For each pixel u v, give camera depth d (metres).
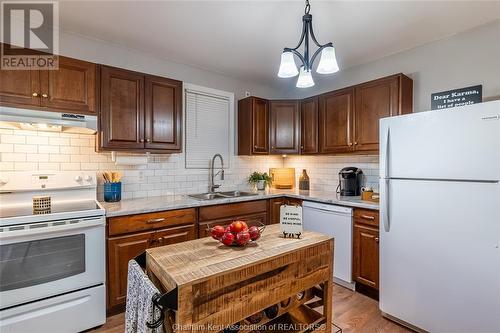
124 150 2.39
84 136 2.45
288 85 3.92
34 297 1.68
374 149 2.66
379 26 2.27
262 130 3.49
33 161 2.21
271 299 1.19
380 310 2.19
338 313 2.17
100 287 1.94
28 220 1.65
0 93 1.82
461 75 2.36
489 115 1.55
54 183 2.17
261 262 1.15
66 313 1.80
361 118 2.78
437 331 1.77
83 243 1.87
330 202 2.73
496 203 1.53
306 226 2.99
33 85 1.94
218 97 3.44
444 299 1.74
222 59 2.99
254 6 1.99
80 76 2.14
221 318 1.03
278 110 3.52
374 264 2.36
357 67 3.16
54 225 1.73
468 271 1.63
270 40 2.53
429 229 1.80
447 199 1.72
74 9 2.03
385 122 2.05
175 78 3.04
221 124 3.47
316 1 1.91
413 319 1.90
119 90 2.35
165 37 2.48
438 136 1.75
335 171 3.41
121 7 2.00
